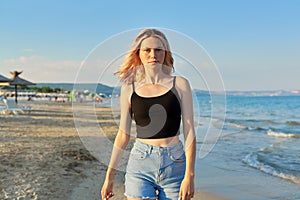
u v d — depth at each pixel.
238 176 6.48
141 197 2.12
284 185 5.89
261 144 11.78
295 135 14.70
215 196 5.20
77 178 5.54
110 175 2.26
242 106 46.03
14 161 6.46
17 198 4.36
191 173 2.02
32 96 52.84
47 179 5.32
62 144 8.91
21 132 11.49
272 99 65.31
